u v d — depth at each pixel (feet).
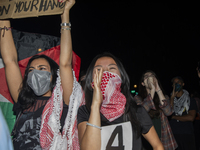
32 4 5.82
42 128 5.87
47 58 6.86
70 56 5.90
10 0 6.08
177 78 12.56
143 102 9.99
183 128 12.01
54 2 5.64
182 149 11.99
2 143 1.68
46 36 8.55
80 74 11.86
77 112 5.74
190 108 12.26
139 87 10.59
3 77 8.30
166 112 9.70
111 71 5.85
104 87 5.48
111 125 5.25
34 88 6.38
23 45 8.33
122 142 5.16
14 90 6.86
